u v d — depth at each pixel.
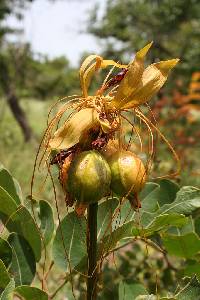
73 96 0.38
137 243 0.81
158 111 1.46
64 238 0.46
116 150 0.37
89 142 0.36
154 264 0.77
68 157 0.36
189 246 0.46
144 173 0.36
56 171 0.48
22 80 4.17
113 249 0.45
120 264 0.74
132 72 0.36
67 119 0.36
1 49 3.74
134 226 0.44
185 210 0.45
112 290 0.46
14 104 3.59
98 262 0.41
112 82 0.37
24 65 4.01
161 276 0.72
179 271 0.57
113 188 0.36
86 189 0.35
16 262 0.45
